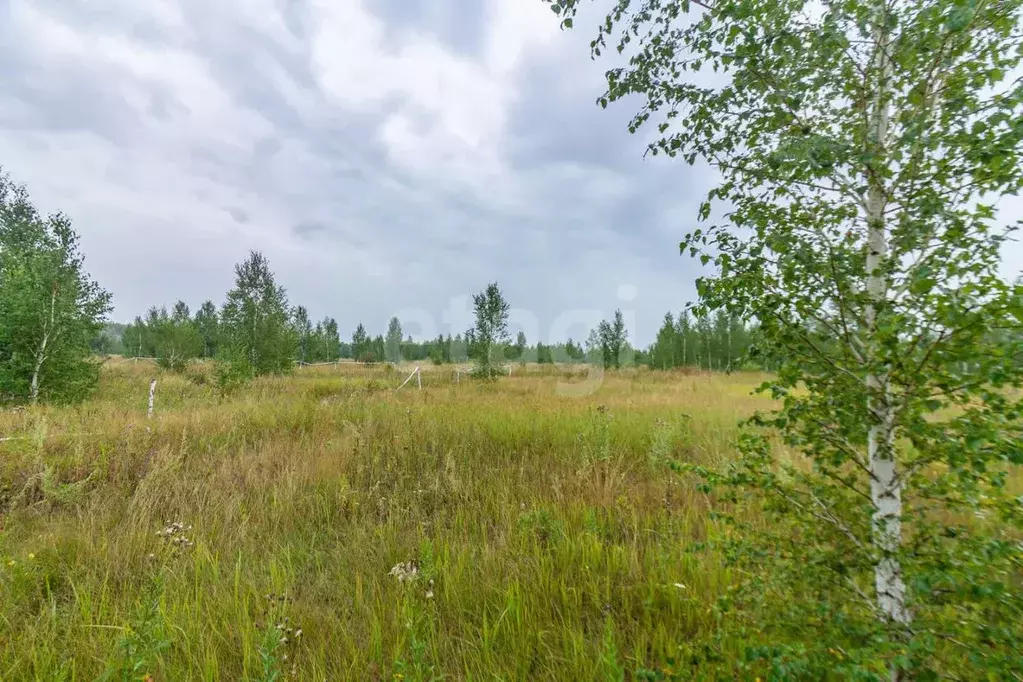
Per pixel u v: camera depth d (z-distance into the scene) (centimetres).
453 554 365
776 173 191
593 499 459
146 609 251
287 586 317
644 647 249
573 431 739
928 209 152
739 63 193
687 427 724
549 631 269
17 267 1171
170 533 389
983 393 131
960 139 153
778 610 171
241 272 2161
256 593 298
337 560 368
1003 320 122
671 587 294
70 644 263
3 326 1054
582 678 232
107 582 335
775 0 184
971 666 146
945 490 153
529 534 387
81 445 604
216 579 325
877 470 172
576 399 1204
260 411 916
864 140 178
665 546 357
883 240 179
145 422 766
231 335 2103
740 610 188
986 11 149
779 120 202
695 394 1313
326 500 482
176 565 343
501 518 440
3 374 1056
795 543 180
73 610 290
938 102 173
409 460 616
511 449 669
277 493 497
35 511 449
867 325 163
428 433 734
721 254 182
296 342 2314
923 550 152
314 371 2709
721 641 196
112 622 283
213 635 269
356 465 587
